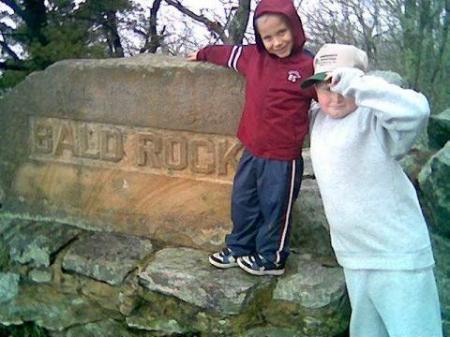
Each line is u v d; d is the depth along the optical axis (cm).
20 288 304
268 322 254
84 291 290
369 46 884
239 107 273
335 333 248
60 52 629
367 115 208
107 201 311
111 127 304
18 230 319
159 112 290
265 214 250
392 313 210
